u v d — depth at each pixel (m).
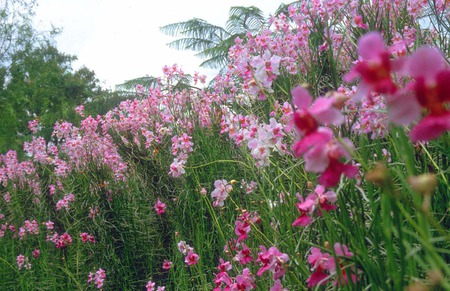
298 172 2.25
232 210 3.54
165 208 4.01
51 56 20.06
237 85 4.42
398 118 0.79
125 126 5.29
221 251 3.44
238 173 3.98
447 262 1.50
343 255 1.39
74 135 5.48
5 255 4.82
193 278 3.26
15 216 5.31
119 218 4.18
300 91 0.99
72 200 4.52
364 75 0.84
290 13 3.62
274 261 1.88
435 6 2.98
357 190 1.74
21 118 16.30
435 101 0.77
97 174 4.54
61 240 4.32
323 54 3.38
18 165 5.81
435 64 0.76
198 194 3.96
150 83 14.77
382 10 3.33
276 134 2.27
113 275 3.94
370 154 2.09
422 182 0.75
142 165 4.39
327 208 1.56
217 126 4.60
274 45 3.53
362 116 2.06
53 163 5.18
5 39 16.59
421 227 0.87
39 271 4.52
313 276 1.42
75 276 4.04
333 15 3.53
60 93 18.39
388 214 1.07
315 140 0.94
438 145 1.62
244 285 2.19
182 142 4.07
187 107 5.23
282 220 2.22
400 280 1.07
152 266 3.96
